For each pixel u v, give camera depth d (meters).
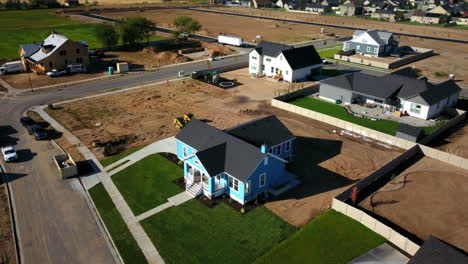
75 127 51.97
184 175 38.53
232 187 34.88
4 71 77.44
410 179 38.94
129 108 59.09
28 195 36.06
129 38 101.25
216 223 31.98
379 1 199.25
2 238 30.05
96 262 27.88
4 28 127.12
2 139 47.97
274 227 31.41
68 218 32.78
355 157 43.69
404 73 64.50
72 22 143.75
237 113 57.00
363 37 96.12
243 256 28.28
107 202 35.03
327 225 31.28
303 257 27.97
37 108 59.00
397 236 28.80
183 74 77.00
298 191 36.59
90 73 79.31
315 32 133.38
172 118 55.06
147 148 45.47
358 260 27.59
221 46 102.81
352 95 60.28
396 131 47.72
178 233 30.84
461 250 28.88
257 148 34.94
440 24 152.75
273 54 74.62
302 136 49.12
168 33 127.50
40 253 28.61
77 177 39.34
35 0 186.62
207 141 38.09
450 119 55.34
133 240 30.06
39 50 81.88
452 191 36.81
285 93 66.06
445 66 87.12
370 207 34.19
